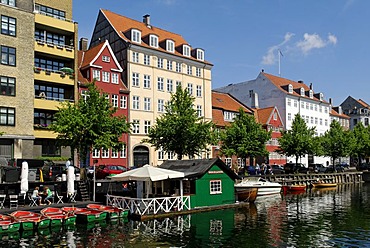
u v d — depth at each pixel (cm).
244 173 4853
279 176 4900
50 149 3981
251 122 4991
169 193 2881
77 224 2281
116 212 2453
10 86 3641
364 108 10462
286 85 7619
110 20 5141
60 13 4375
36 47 3891
